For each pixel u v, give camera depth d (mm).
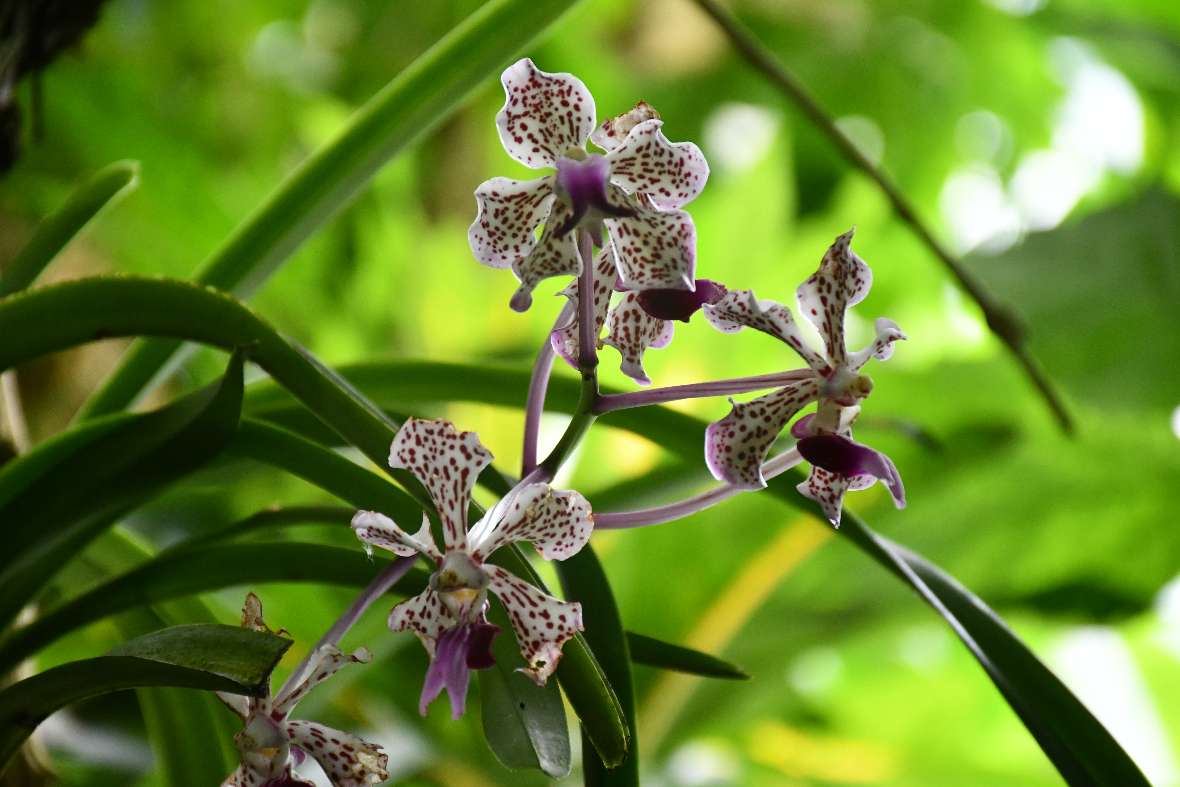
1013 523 1389
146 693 839
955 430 1415
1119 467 1380
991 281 1621
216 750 837
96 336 773
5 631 822
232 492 1292
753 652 1350
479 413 1498
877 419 924
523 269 688
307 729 703
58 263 1719
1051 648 1961
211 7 2406
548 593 705
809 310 714
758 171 1706
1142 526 1381
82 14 937
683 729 1354
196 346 913
